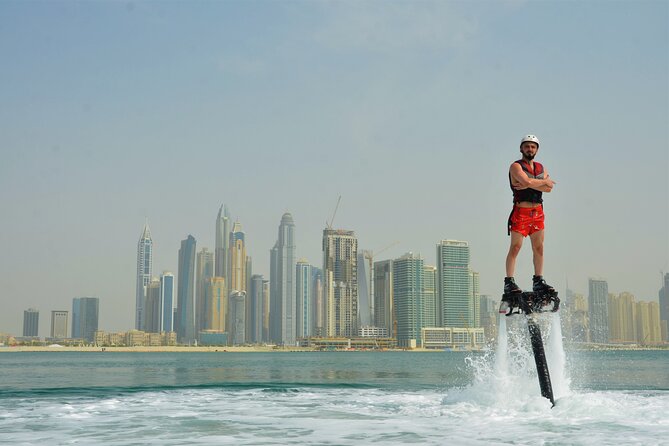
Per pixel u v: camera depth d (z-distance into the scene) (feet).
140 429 42.19
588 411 44.57
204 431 41.14
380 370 220.02
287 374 173.27
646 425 40.14
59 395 71.82
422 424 42.63
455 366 290.35
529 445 34.30
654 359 424.87
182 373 190.08
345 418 47.24
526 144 46.55
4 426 43.93
